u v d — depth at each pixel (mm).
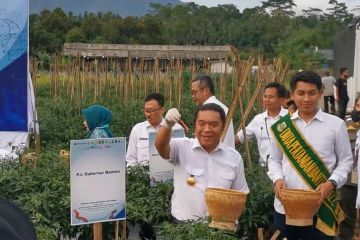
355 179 6332
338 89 18891
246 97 12711
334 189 5039
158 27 58031
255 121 7383
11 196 5836
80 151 4637
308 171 5000
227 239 4438
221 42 60031
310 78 4922
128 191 6039
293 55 47219
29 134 10172
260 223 5668
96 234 4820
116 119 13570
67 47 30094
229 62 20359
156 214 5719
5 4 9711
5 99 9773
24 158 6723
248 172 6461
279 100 7184
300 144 5012
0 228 1948
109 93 17750
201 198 4938
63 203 5480
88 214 4715
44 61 23234
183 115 13859
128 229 6145
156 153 6078
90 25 55531
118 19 57375
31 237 2152
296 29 65625
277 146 5164
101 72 19875
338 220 5238
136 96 18453
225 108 6941
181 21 61219
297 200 4762
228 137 6148
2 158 7070
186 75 19594
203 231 4488
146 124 6984
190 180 4938
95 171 4703
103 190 4742
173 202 5094
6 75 9750
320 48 54625
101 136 6516
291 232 5152
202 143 4910
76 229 5637
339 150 5027
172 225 4750
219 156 4957
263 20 66750
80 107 15430
